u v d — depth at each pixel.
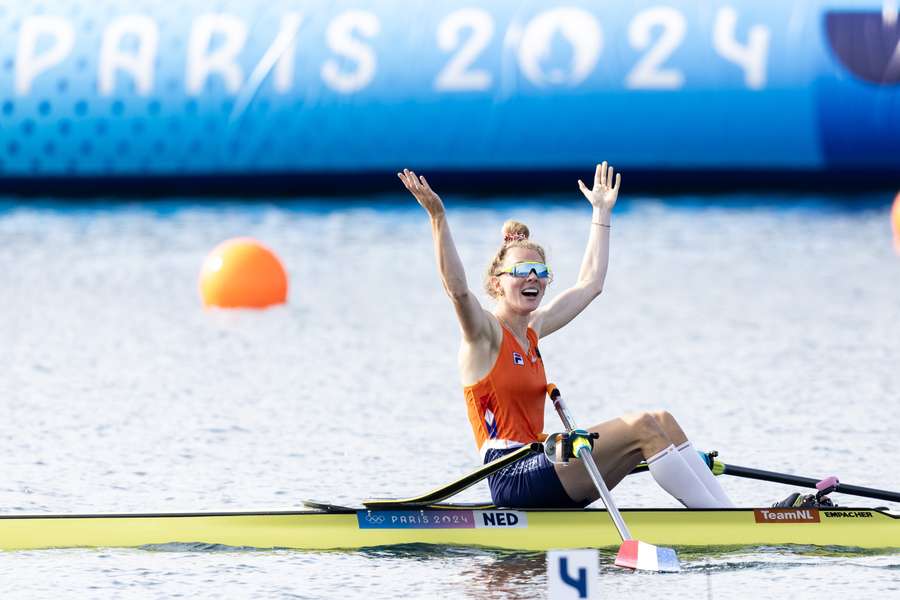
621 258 64.69
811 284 57.53
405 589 22.53
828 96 84.88
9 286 57.03
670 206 83.19
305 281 58.97
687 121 85.81
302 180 90.06
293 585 22.78
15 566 23.67
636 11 86.19
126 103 87.94
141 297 55.06
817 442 33.22
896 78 84.62
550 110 86.38
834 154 85.56
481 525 25.11
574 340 46.91
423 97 87.00
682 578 23.19
